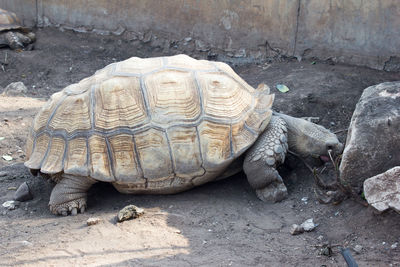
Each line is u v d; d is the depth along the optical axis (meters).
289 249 3.57
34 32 10.42
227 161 4.20
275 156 4.31
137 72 4.46
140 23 9.48
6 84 8.56
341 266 3.28
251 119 4.40
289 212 4.19
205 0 8.55
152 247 3.62
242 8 8.17
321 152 4.56
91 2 9.91
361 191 3.86
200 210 4.22
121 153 4.18
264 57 8.14
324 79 6.66
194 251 3.57
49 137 4.37
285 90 6.49
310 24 7.50
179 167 4.21
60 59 9.30
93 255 3.52
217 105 4.31
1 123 6.40
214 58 8.68
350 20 7.06
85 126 4.26
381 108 3.90
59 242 3.74
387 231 3.52
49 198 4.68
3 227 4.09
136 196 4.56
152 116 4.21
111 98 4.30
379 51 6.88
